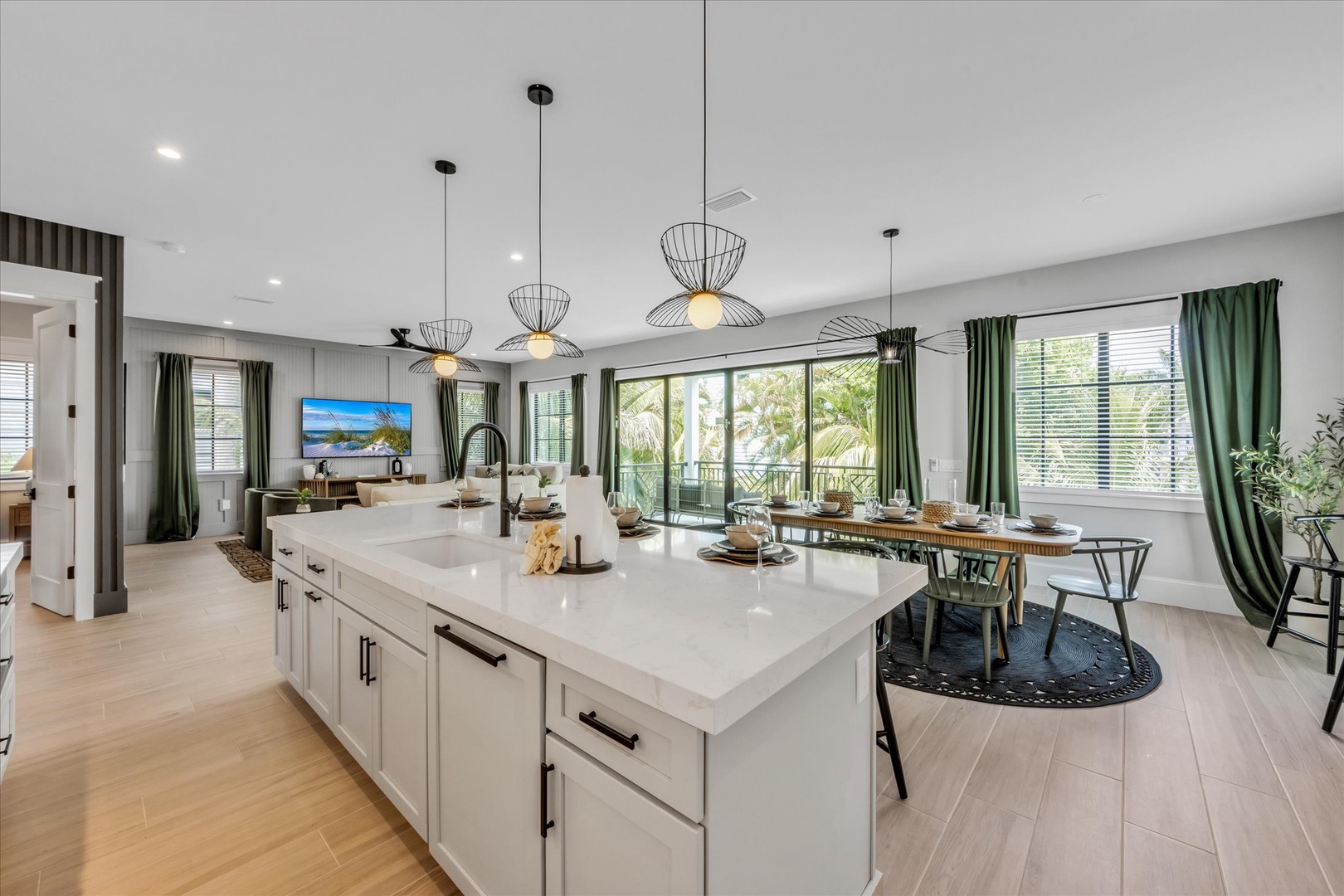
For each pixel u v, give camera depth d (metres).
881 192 3.01
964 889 1.46
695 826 0.84
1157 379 3.90
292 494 5.44
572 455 8.67
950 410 4.80
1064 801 1.82
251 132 2.43
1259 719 2.32
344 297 5.27
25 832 1.68
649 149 2.57
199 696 2.56
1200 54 1.94
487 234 3.63
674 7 1.73
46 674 2.78
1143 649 3.08
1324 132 2.43
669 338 7.18
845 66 2.00
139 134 2.44
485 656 1.22
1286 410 3.41
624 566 1.64
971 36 1.86
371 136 2.46
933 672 2.79
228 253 4.00
